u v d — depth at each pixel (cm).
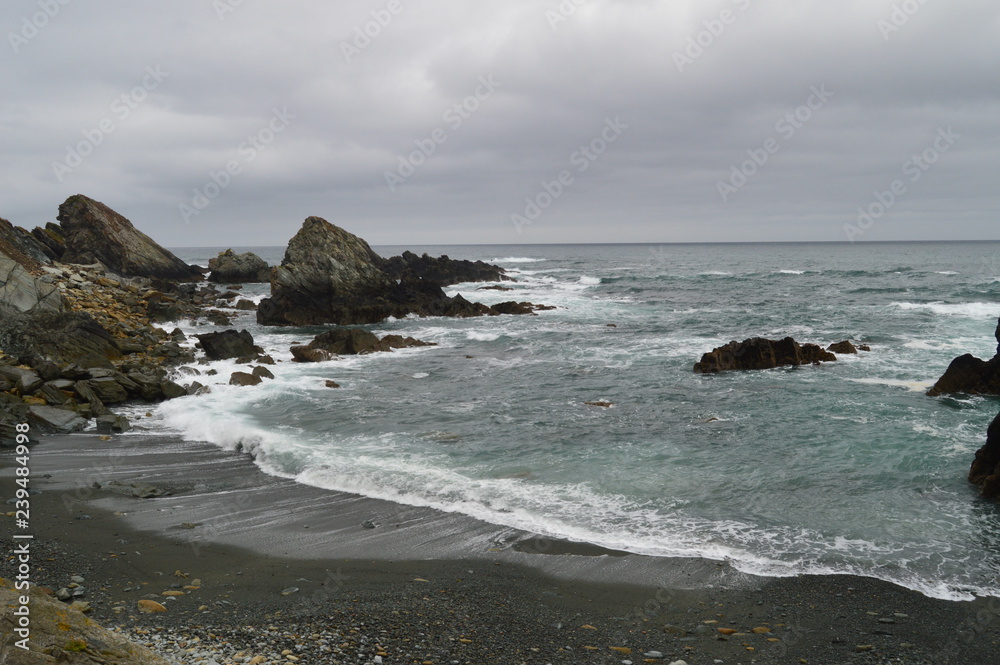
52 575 981
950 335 3428
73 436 1844
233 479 1520
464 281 7725
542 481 1480
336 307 4697
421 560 1112
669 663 800
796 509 1313
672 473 1523
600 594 998
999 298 5000
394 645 815
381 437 1842
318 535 1209
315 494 1425
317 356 3127
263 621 865
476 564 1097
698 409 2114
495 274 8019
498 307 5006
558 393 2403
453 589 1002
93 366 2405
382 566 1085
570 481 1479
